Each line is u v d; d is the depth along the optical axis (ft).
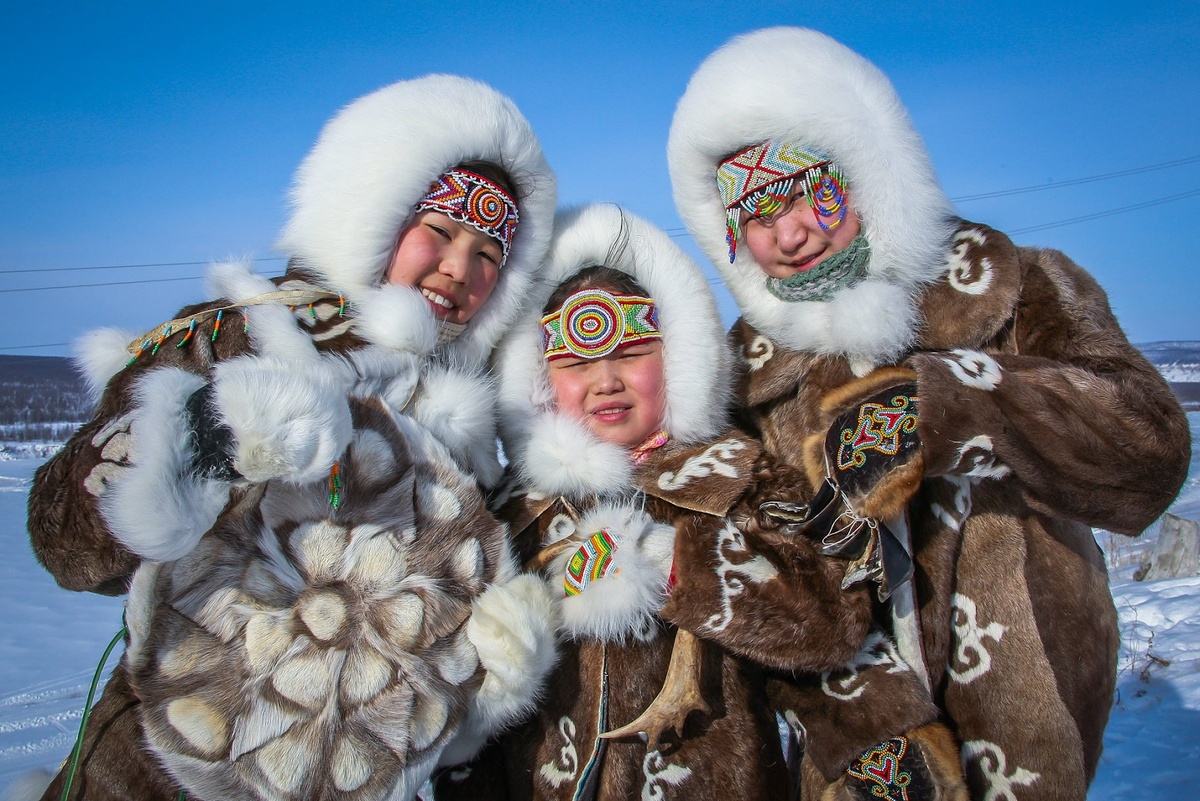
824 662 5.17
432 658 4.89
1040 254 5.90
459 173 5.93
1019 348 5.74
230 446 4.13
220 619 4.51
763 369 6.66
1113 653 6.13
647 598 5.37
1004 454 4.94
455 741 5.24
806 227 6.17
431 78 6.33
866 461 5.07
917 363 5.09
